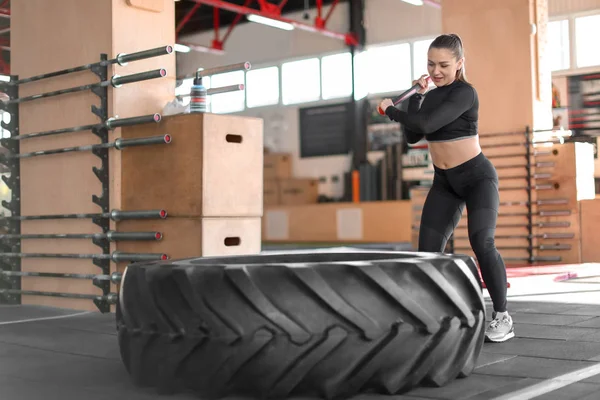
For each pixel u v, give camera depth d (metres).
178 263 2.23
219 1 14.98
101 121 4.16
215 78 20.22
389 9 17.30
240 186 3.92
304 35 18.61
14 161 4.77
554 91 14.95
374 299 1.97
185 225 3.84
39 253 4.56
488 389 2.08
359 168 17.31
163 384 2.08
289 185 18.25
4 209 4.95
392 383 2.00
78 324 3.67
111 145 4.06
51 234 4.40
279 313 1.92
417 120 2.79
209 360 1.97
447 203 3.02
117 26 4.23
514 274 6.39
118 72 4.17
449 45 2.84
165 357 2.05
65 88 4.47
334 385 1.94
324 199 18.20
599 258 7.72
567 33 14.88
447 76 2.86
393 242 15.33
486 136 7.95
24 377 2.36
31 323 3.72
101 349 2.92
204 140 3.76
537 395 2.01
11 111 4.77
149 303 2.08
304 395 1.97
